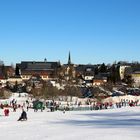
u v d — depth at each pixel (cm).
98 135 4272
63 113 9969
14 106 11169
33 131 4941
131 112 10219
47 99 17825
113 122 6469
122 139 3922
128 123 6188
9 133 4709
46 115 9062
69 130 5003
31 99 16900
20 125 5944
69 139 4028
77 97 18662
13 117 8175
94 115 8956
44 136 4325
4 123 6331
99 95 19375
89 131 4781
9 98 17600
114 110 11506
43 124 6150
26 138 4169
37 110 11375
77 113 10019
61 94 19188
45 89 19538
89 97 19075
